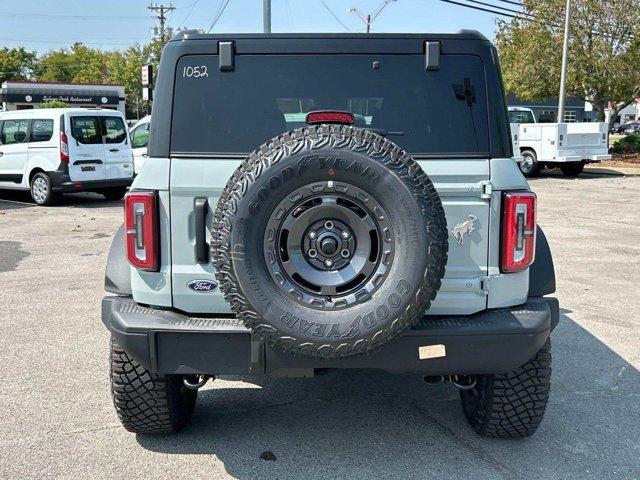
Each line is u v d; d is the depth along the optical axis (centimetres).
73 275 817
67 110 1431
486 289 337
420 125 350
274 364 324
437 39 351
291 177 299
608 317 651
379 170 297
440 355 325
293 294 304
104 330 599
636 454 381
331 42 354
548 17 2683
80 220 1266
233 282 304
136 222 336
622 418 429
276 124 351
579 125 2100
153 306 344
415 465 366
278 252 306
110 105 5978
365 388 478
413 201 298
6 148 1499
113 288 360
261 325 303
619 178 2181
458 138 346
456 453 380
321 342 299
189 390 408
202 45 351
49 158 1438
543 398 368
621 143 2917
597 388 478
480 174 336
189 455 376
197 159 341
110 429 408
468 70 350
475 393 397
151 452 379
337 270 307
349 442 394
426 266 299
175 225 338
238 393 468
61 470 358
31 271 838
